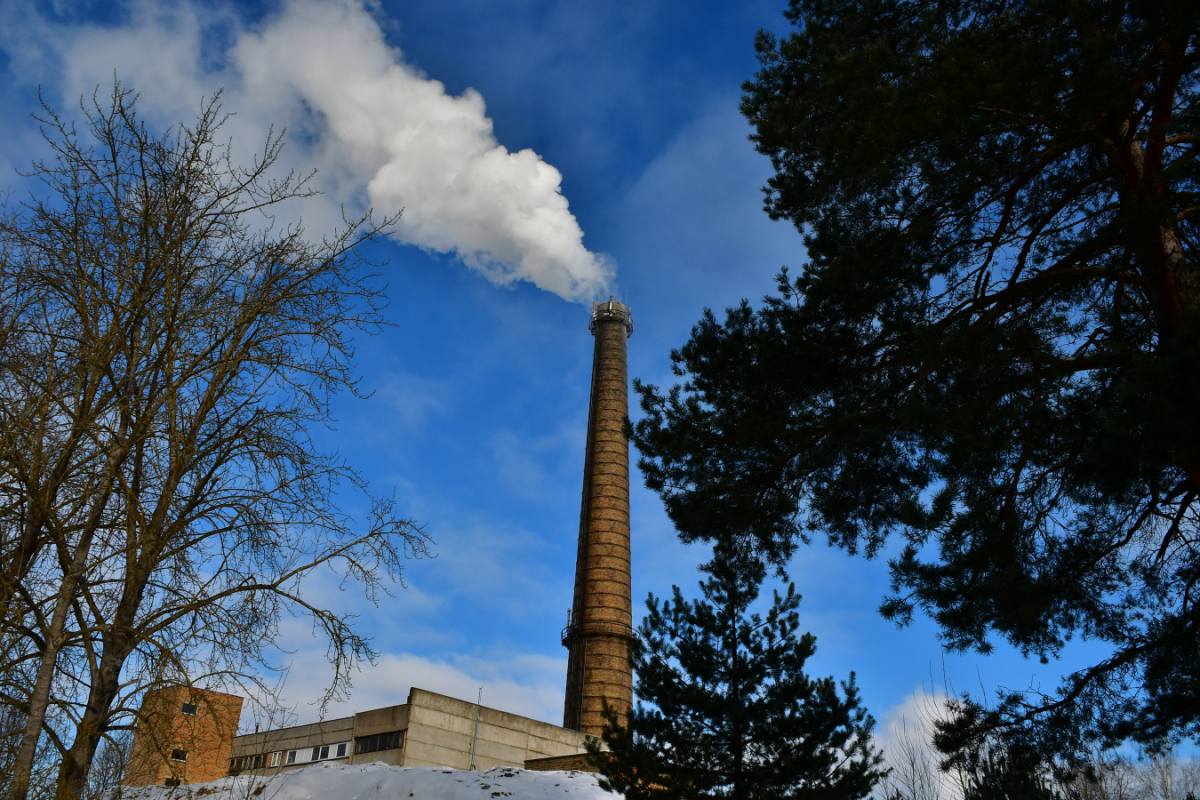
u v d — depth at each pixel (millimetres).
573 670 45375
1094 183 10734
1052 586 10320
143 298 8117
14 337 7949
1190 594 10836
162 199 8789
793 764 13969
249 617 8367
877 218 11023
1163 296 9547
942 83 9656
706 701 14375
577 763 26750
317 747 36219
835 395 11141
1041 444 10055
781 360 10953
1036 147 10070
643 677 15188
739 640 15320
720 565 14516
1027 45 8898
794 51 12133
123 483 7648
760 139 12664
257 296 9195
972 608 10031
